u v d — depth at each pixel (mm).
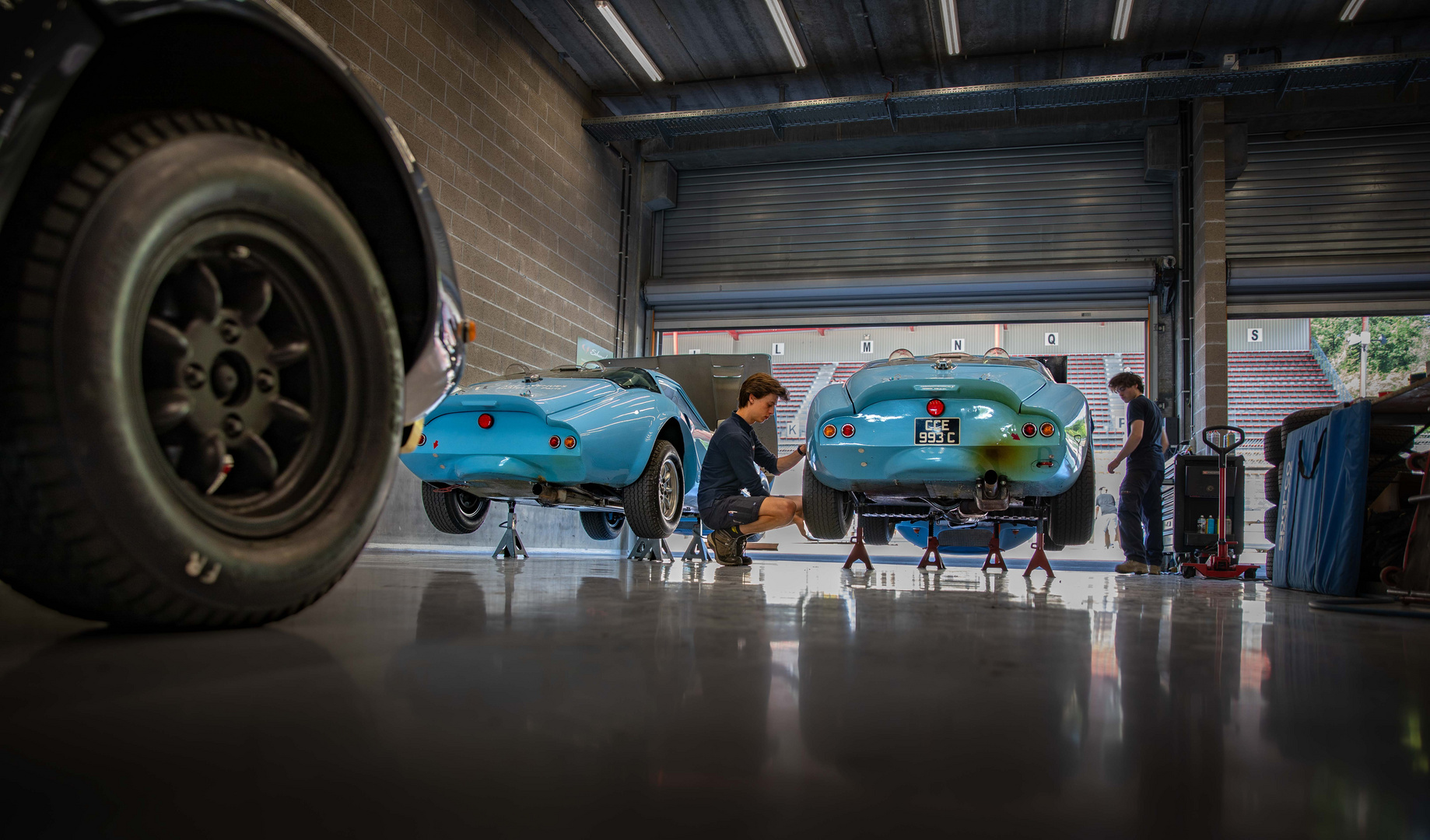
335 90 1120
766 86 10141
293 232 1131
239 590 1023
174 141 987
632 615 1331
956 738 552
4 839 350
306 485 1159
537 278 8914
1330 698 740
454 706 624
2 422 842
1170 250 10133
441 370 1430
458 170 7590
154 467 943
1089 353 22000
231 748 501
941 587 2463
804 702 662
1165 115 9852
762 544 8062
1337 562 2719
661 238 11633
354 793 421
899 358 3914
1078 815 403
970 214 10727
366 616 1232
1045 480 3250
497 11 8242
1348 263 9391
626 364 7031
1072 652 1005
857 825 382
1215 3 8289
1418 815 410
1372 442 3002
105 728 548
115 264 910
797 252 11195
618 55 9523
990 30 8898
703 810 401
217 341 1061
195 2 902
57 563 896
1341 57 8453
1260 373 21688
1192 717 637
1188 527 6043
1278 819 401
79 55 829
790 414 22500
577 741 528
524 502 4723
